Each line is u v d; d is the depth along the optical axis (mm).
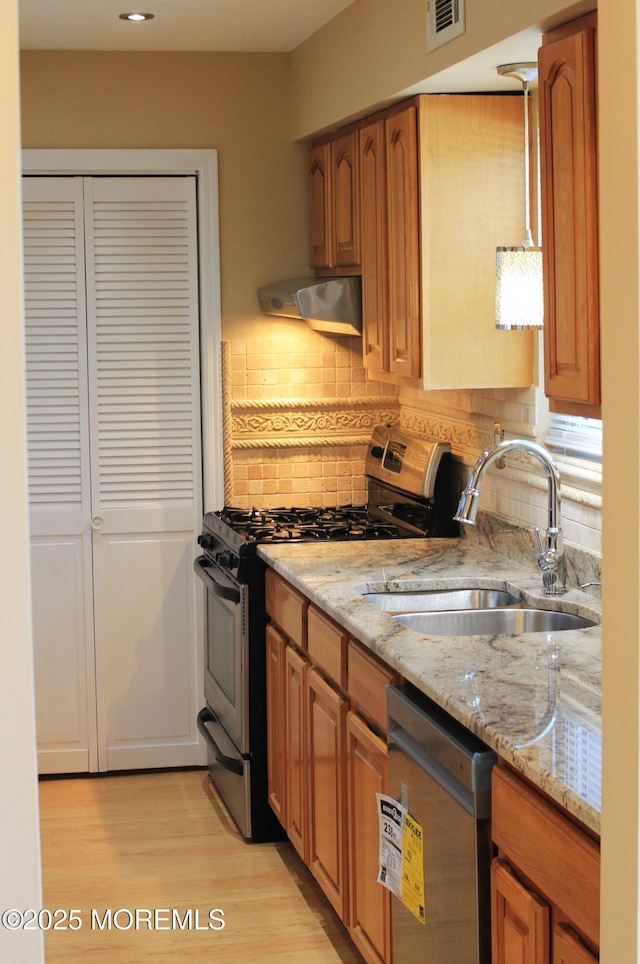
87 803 4195
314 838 3250
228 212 4418
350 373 4570
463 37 2736
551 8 2273
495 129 3240
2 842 942
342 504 4613
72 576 4445
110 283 4371
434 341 3264
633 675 1157
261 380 4504
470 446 3760
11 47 894
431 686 2125
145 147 4340
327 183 4156
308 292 3887
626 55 1112
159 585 4492
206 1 3570
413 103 3256
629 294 1136
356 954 3068
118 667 4492
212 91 4367
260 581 3742
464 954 2029
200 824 3986
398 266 3432
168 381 4438
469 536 3773
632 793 1164
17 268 910
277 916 3291
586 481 2902
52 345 4367
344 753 2889
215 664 4180
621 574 1174
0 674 935
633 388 1138
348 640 2820
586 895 1577
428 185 3221
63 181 4312
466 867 2002
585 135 2201
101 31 3980
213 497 4477
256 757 3791
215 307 4406
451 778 2068
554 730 1865
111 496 4441
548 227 2389
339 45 3746
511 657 2336
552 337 2396
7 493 927
